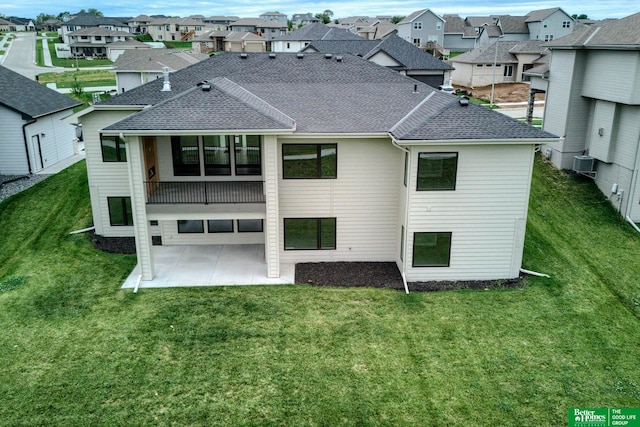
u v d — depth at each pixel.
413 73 41.03
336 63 24.23
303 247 19.28
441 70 40.94
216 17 148.38
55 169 29.86
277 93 20.72
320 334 14.48
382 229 19.17
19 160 28.45
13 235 21.41
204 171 19.64
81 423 11.13
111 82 61.41
